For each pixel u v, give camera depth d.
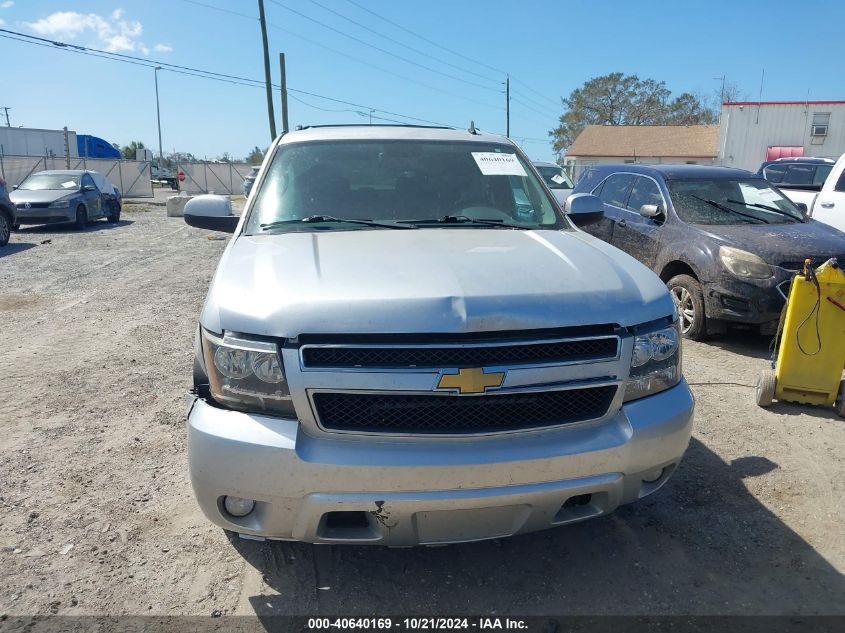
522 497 2.41
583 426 2.52
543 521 2.53
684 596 2.76
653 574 2.90
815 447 4.12
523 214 3.75
